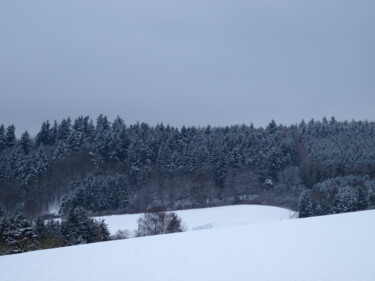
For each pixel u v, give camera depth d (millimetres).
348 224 20688
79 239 39438
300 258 14102
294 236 18688
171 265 14828
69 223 40406
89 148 110000
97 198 84062
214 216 68562
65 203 83125
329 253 14477
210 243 18891
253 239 18938
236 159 105375
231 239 19484
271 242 17750
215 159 102562
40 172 96875
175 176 98750
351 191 68188
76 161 103375
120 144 107000
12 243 36156
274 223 23672
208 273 13156
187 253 16906
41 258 18500
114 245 20609
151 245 19688
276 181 100688
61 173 98000
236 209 74312
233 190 93250
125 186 86750
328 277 11453
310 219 24031
